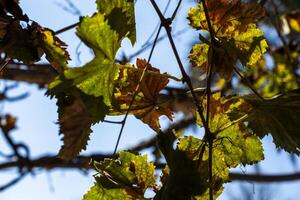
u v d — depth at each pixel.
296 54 2.32
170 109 1.24
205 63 1.27
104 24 1.04
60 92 1.05
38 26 1.20
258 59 1.25
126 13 1.11
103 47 1.05
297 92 1.23
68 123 1.06
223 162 1.25
